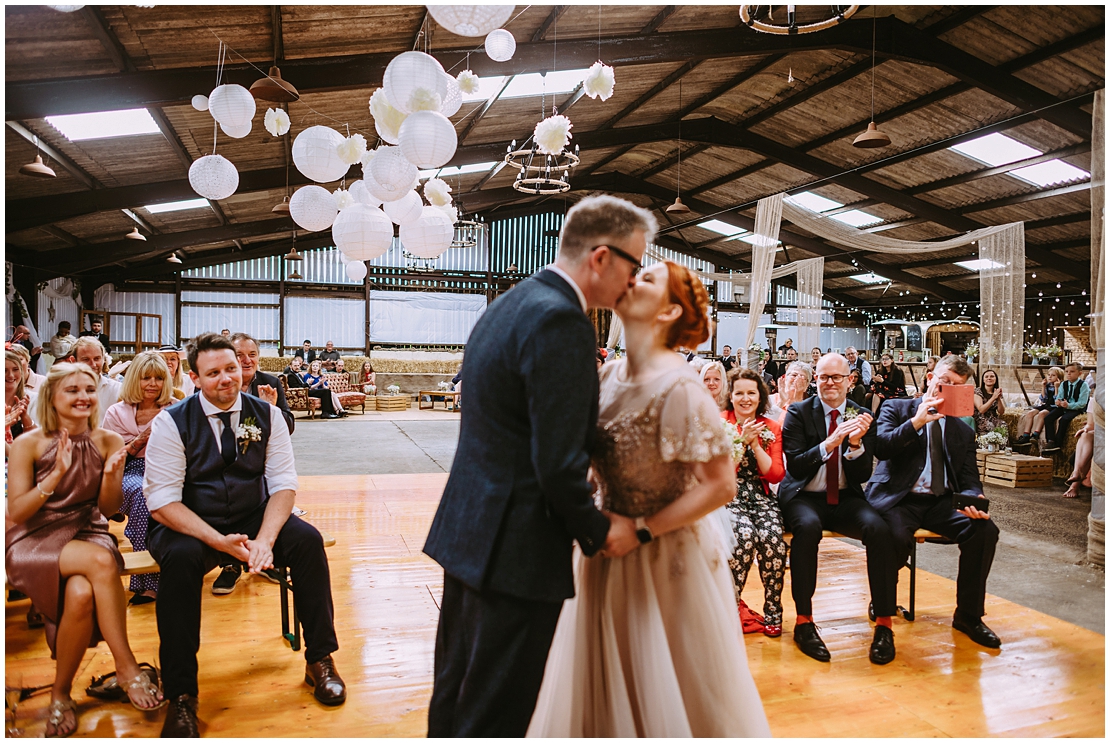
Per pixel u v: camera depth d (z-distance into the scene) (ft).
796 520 9.23
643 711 4.92
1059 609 10.44
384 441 30.45
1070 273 47.06
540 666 4.41
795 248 63.41
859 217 49.67
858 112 34.83
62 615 6.77
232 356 7.97
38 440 7.18
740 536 9.12
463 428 4.77
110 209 31.04
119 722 6.87
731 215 54.19
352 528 14.53
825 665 8.36
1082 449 19.89
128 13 17.19
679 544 5.12
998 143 34.30
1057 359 42.04
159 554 7.13
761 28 15.23
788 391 12.46
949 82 30.22
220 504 7.78
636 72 31.58
